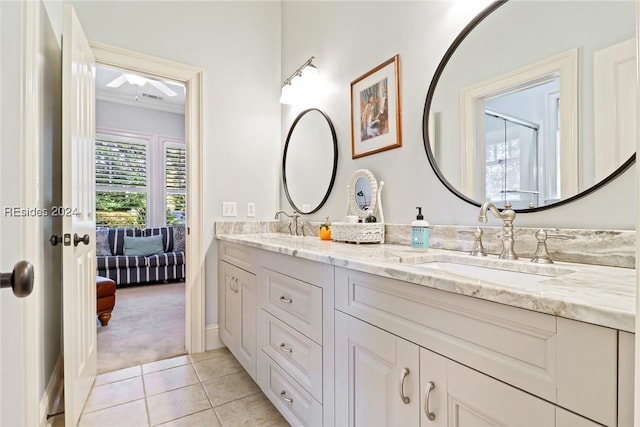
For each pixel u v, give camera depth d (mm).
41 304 1388
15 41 1073
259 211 2580
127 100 4957
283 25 2713
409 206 1604
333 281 1133
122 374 1919
